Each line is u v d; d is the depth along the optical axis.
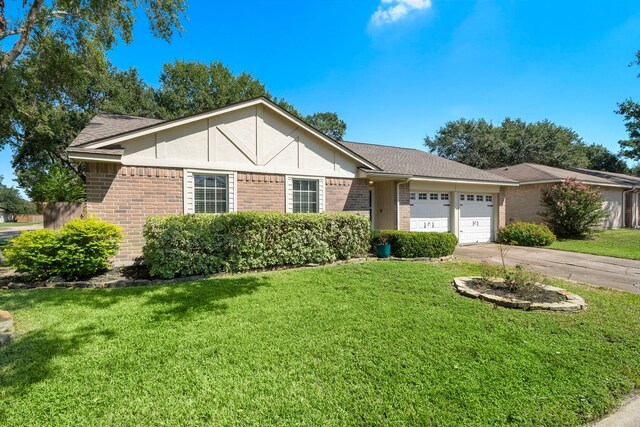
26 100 13.23
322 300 5.05
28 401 2.50
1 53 9.39
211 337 3.65
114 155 6.95
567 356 3.31
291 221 7.62
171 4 10.03
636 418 2.45
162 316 4.30
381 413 2.40
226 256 6.93
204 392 2.63
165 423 2.27
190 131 8.12
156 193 7.72
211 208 8.48
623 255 10.34
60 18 9.59
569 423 2.35
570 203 14.41
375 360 3.17
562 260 9.52
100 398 2.54
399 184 11.42
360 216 8.91
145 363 3.08
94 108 21.25
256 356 3.23
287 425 2.27
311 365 3.06
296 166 9.66
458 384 2.78
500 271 6.23
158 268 6.21
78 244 6.07
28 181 19.28
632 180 21.92
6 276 6.25
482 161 33.38
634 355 3.37
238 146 8.75
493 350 3.41
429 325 4.06
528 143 31.27
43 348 3.36
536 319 4.32
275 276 6.67
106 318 4.23
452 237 9.45
